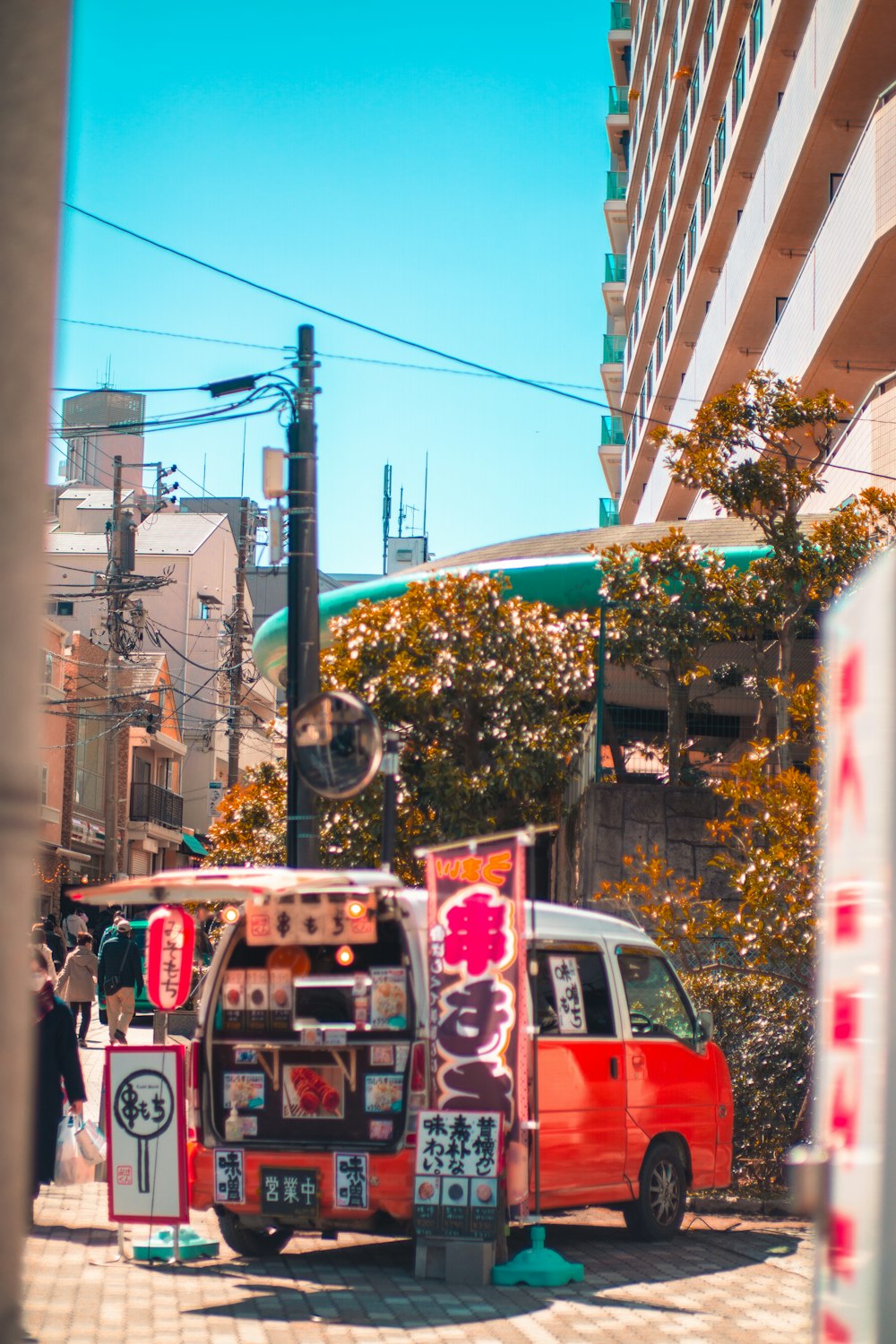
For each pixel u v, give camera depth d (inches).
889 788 74.7
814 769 508.4
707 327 1387.8
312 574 516.1
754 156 1293.1
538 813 715.4
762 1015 497.0
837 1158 79.9
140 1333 277.4
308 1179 343.6
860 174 829.8
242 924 362.9
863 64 909.2
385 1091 341.7
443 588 732.7
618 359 2204.7
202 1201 353.4
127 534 1636.3
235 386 530.0
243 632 1984.5
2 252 58.8
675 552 689.6
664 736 748.0
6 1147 53.3
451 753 706.2
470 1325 289.9
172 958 391.2
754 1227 423.8
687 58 1589.6
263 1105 354.3
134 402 2839.6
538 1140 354.0
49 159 60.6
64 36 61.5
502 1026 334.6
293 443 527.5
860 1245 75.1
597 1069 378.6
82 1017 871.7
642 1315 301.1
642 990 410.6
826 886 85.3
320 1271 349.4
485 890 338.6
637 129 2027.6
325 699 455.5
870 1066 75.2
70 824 1823.3
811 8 1095.0
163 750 2208.4
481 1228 332.8
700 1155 414.3
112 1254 363.3
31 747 56.0
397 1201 337.1
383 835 510.0
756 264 1151.6
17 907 54.4
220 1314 297.4
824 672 500.4
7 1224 53.2
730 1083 434.0
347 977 358.3
